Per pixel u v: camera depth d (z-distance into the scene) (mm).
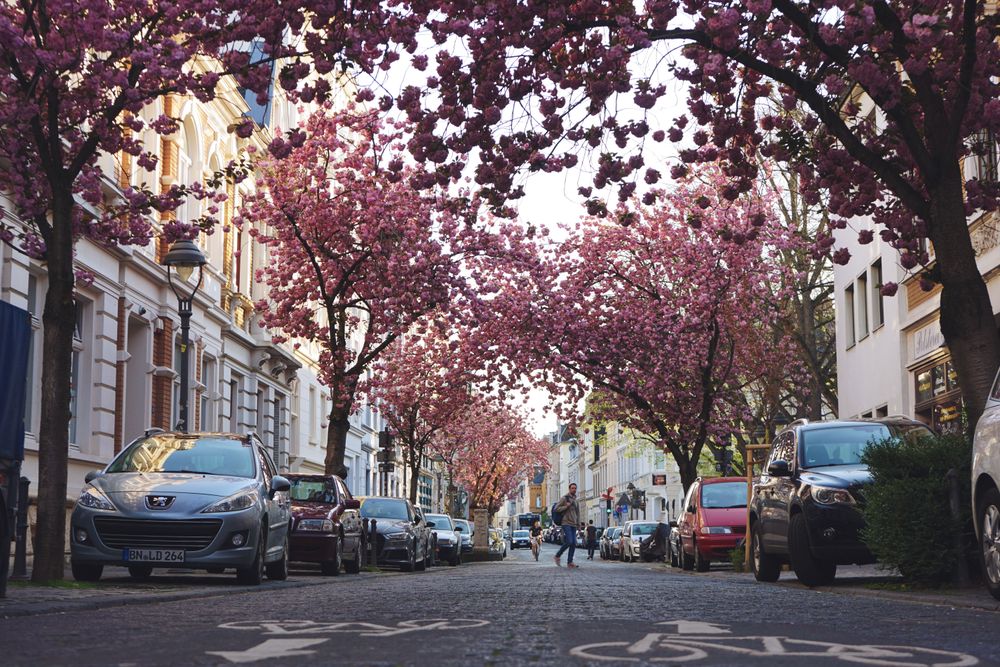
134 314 25094
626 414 36250
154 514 13711
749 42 12453
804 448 15508
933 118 12984
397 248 26609
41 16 13188
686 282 33125
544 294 33344
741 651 5938
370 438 59125
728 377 34844
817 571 14328
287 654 5781
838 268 34812
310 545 20391
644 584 15312
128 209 16031
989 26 13305
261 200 27688
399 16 12117
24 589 11352
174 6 13234
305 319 28641
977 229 21203
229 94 31422
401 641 6457
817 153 14852
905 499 12453
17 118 13133
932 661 5512
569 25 12156
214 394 31781
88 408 22719
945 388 24703
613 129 12812
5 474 10617
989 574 10172
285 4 12156
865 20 11125
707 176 32875
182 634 7027
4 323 10617
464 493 80500
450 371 41344
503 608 9477
